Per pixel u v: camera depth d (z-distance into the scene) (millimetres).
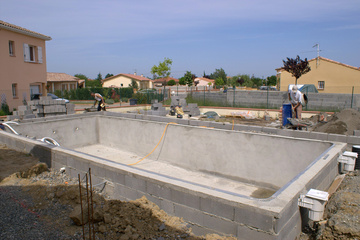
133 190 4238
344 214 3559
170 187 3736
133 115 11477
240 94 21125
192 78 55562
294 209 3303
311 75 26234
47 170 5773
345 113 10164
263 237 2965
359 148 5727
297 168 6652
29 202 4402
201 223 3465
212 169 8234
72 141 11047
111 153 10609
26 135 9539
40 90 23641
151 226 3531
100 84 55906
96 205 4062
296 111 10180
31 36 21922
